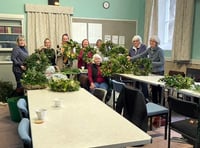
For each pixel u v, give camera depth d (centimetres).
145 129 272
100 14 678
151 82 344
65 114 191
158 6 630
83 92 282
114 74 446
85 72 470
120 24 698
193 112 224
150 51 451
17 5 607
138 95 271
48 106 215
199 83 337
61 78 313
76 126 164
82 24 663
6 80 603
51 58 520
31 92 282
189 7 507
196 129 235
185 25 518
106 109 206
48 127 162
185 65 532
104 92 292
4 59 601
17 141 320
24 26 612
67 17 637
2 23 596
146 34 656
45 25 618
